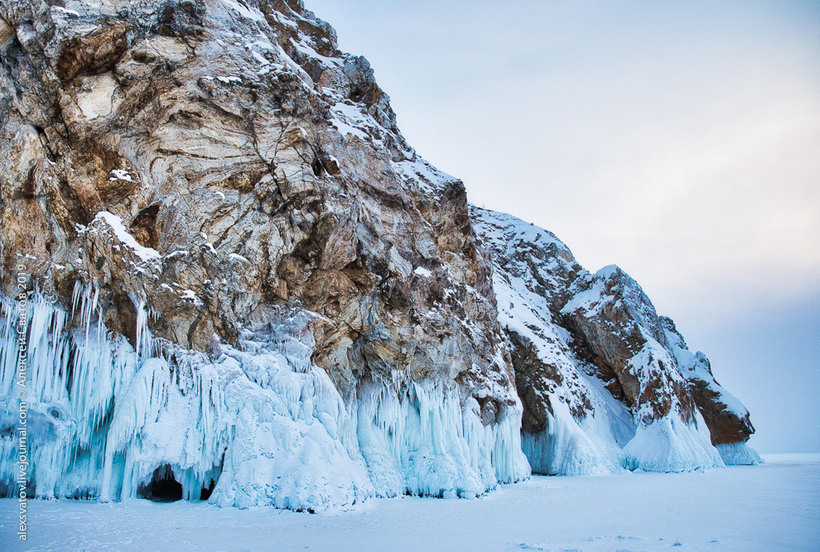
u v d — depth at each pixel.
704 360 48.31
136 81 16.62
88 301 15.58
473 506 18.12
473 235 32.31
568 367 38.56
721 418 44.28
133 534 11.30
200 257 16.69
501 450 27.09
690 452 36.38
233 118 18.03
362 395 20.69
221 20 19.20
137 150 16.64
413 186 27.47
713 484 26.61
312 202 18.45
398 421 21.28
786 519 15.73
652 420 38.09
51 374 15.11
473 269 29.67
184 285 16.28
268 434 15.70
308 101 19.81
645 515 16.41
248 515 13.78
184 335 16.16
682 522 15.09
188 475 15.52
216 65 18.16
